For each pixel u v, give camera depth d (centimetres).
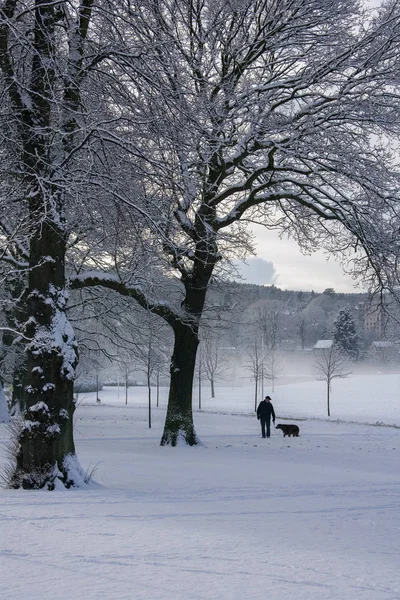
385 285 1992
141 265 1816
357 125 1930
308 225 2297
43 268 1171
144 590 409
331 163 1969
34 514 721
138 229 1291
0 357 3406
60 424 1133
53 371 1141
